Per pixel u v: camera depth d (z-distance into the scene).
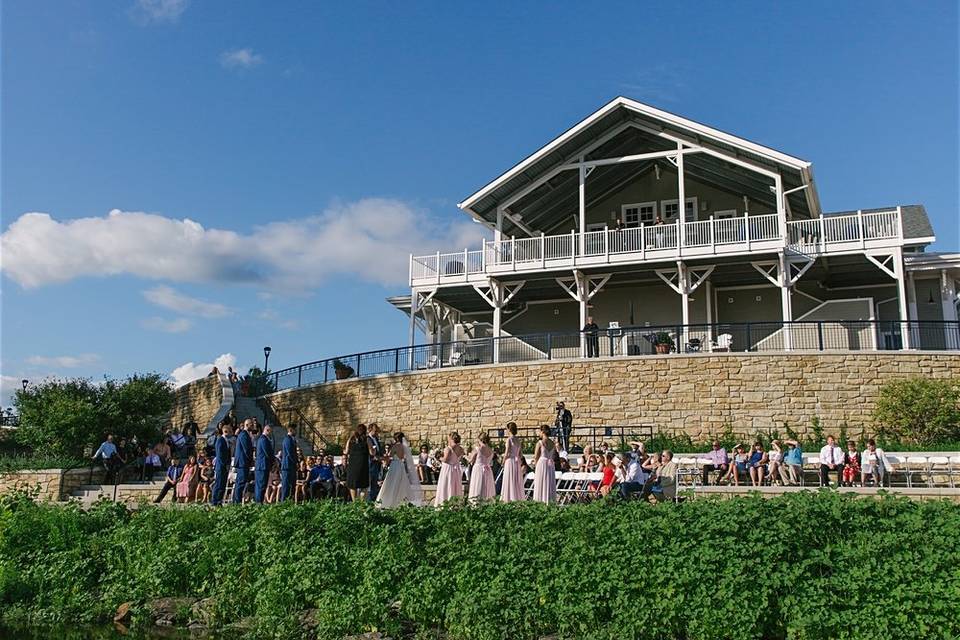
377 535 10.87
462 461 17.55
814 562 8.74
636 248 28.09
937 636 8.10
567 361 24.58
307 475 17.08
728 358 23.03
